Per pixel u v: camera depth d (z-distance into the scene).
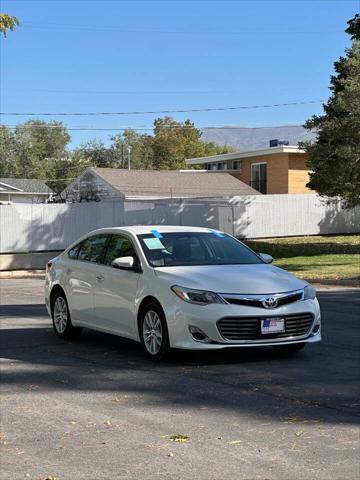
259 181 45.09
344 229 38.66
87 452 4.70
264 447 4.71
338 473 4.21
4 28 17.91
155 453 4.64
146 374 7.14
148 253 8.21
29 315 12.33
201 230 8.95
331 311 12.39
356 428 5.12
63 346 9.04
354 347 8.66
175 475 4.22
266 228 36.25
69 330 9.45
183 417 5.50
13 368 7.62
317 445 4.74
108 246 8.95
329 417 5.42
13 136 85.44
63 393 6.42
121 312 8.30
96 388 6.59
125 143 101.31
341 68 26.61
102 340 9.48
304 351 8.38
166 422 5.37
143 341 7.95
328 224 38.25
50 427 5.32
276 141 46.81
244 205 35.44
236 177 47.81
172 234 8.64
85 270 9.05
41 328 10.69
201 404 5.90
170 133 92.38
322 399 5.99
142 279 7.95
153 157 94.25
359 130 24.47
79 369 7.50
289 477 4.15
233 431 5.09
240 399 6.04
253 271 7.84
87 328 9.59
